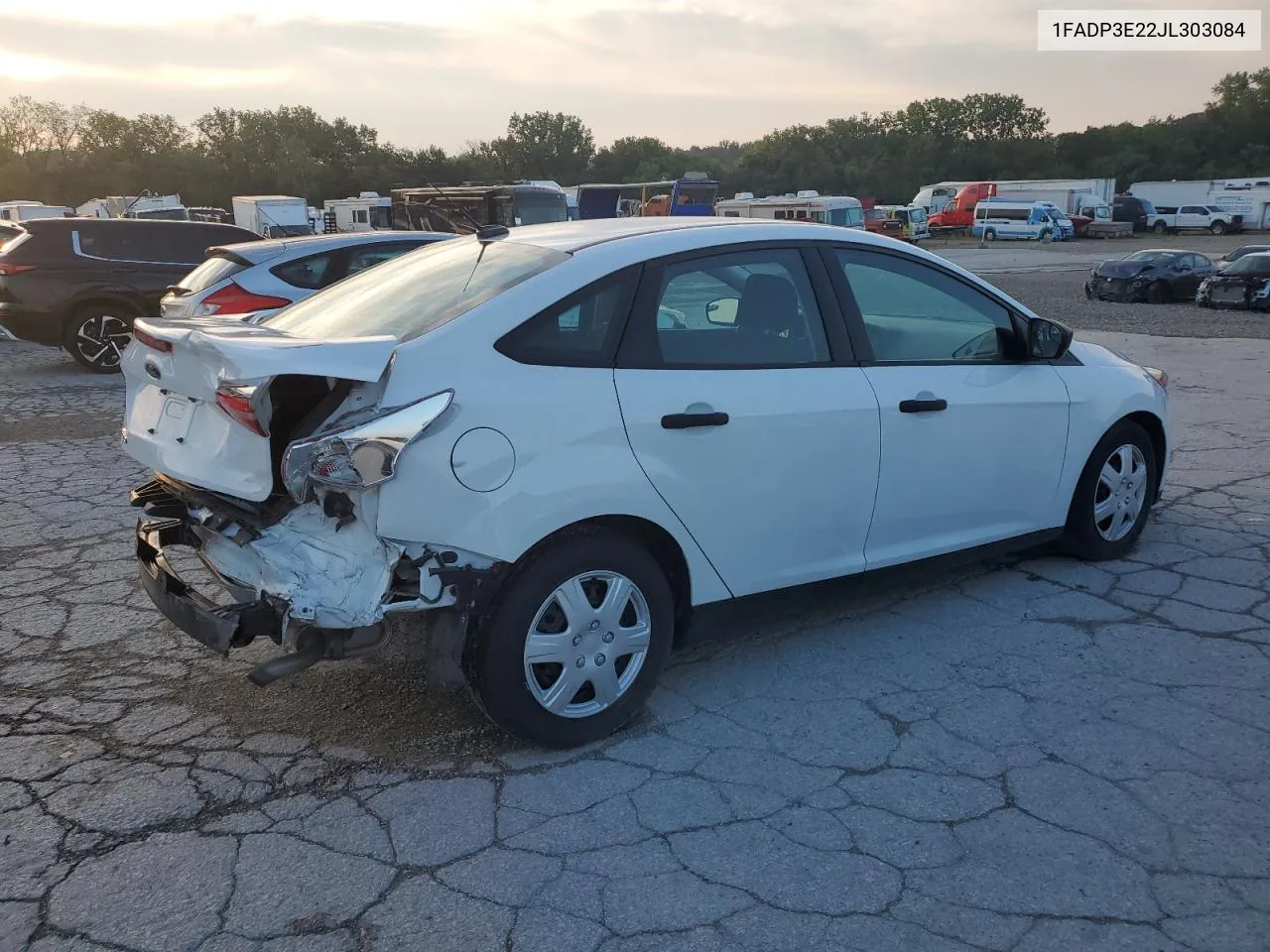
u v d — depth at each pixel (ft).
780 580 12.74
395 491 9.82
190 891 8.97
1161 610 15.20
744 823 10.02
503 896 8.91
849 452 12.94
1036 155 340.18
